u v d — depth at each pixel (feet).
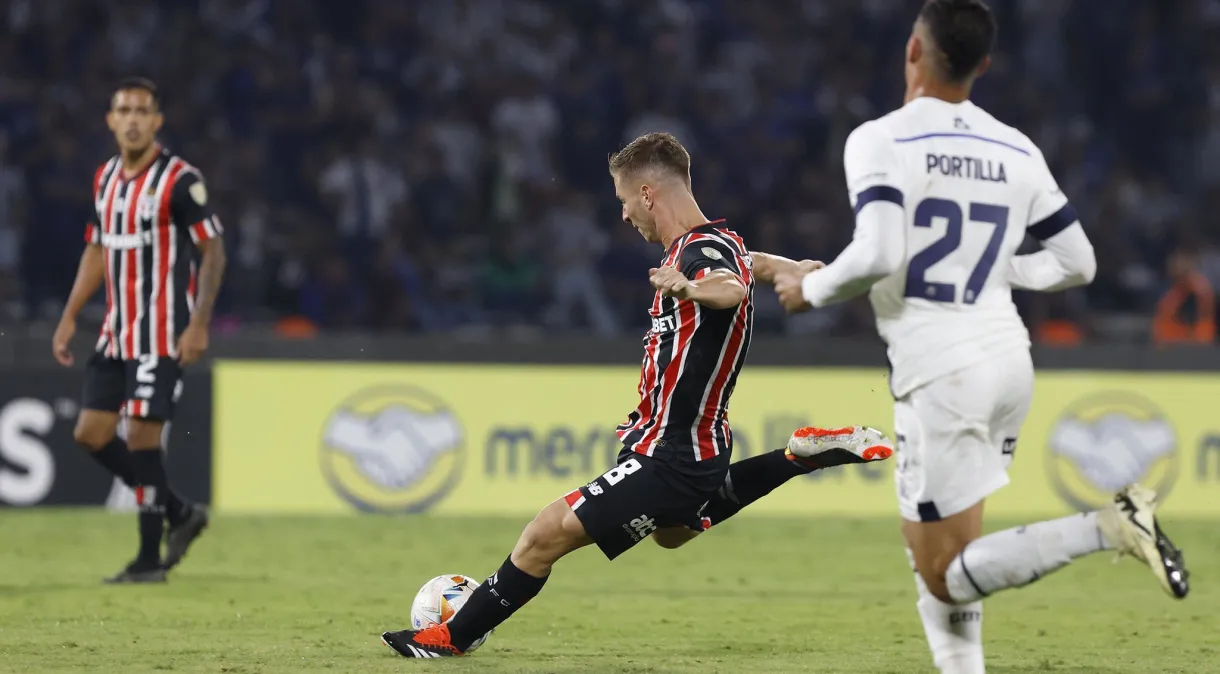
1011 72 211.61
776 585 90.33
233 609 76.89
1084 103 212.43
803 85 204.44
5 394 124.88
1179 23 218.18
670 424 55.62
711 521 59.67
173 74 186.19
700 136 194.49
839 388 133.59
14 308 156.25
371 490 128.16
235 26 191.62
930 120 49.75
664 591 86.99
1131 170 205.46
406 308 167.43
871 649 66.08
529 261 178.09
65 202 167.94
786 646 66.80
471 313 172.96
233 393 127.13
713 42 208.33
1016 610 80.89
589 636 69.26
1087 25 216.13
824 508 132.36
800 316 169.17
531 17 202.90
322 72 188.44
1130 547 45.75
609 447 131.54
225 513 126.31
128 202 85.51
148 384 85.66
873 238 47.75
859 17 212.23
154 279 86.02
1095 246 188.55
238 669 58.39
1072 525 46.57
